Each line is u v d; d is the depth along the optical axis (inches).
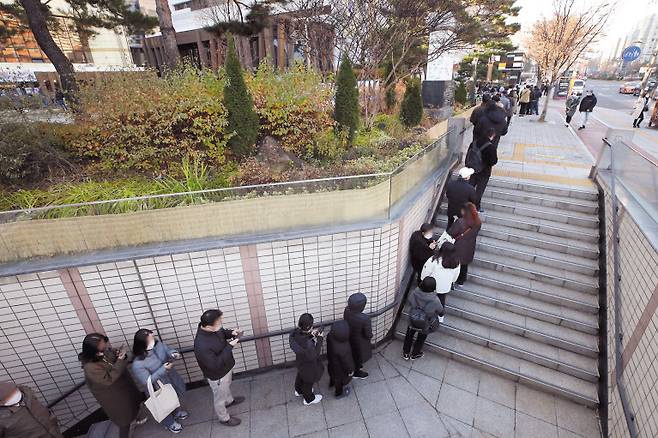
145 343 149.6
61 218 147.9
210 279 169.0
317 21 355.3
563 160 352.8
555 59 624.4
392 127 361.1
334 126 268.8
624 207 192.2
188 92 216.1
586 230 242.7
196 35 781.3
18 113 199.8
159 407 152.2
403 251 210.8
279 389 194.7
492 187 295.3
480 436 165.9
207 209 160.6
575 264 224.4
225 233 167.2
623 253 185.2
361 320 169.8
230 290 174.4
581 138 485.7
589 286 213.0
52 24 442.9
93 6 415.5
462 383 192.9
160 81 221.5
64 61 311.7
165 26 304.7
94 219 150.9
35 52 727.7
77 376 172.6
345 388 188.4
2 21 429.7
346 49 337.7
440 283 196.4
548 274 225.1
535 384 186.1
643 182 184.4
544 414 174.2
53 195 188.5
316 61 381.7
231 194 164.9
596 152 400.5
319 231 173.8
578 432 165.6
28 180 204.5
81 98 212.7
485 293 227.1
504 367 194.4
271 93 241.4
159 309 169.0
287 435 170.7
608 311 189.0
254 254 169.0
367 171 218.5
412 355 205.3
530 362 196.5
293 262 176.2
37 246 149.5
